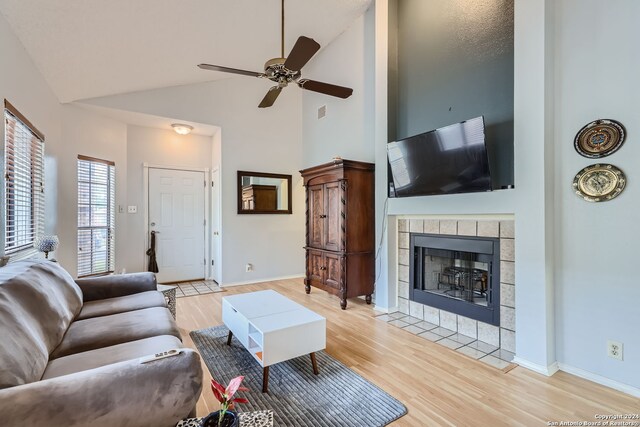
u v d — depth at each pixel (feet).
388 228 11.45
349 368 7.43
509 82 8.48
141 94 13.38
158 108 13.76
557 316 7.30
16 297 4.89
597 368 6.75
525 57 7.43
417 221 10.84
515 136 7.63
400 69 11.69
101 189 13.71
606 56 6.58
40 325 5.07
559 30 7.23
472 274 9.62
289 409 5.91
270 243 16.78
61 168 11.75
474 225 9.08
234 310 8.05
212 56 12.00
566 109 7.14
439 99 10.28
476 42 9.26
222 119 15.39
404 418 5.65
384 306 11.53
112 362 4.85
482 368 7.41
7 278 5.18
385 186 11.51
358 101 13.48
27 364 4.02
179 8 8.38
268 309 7.95
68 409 3.21
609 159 6.55
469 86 9.43
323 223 13.07
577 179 6.95
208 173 17.01
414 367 7.47
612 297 6.53
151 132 15.48
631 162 6.28
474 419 5.61
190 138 16.52
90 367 4.69
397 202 11.02
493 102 8.83
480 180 8.23
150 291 8.90
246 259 16.07
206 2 8.55
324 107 15.66
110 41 8.93
